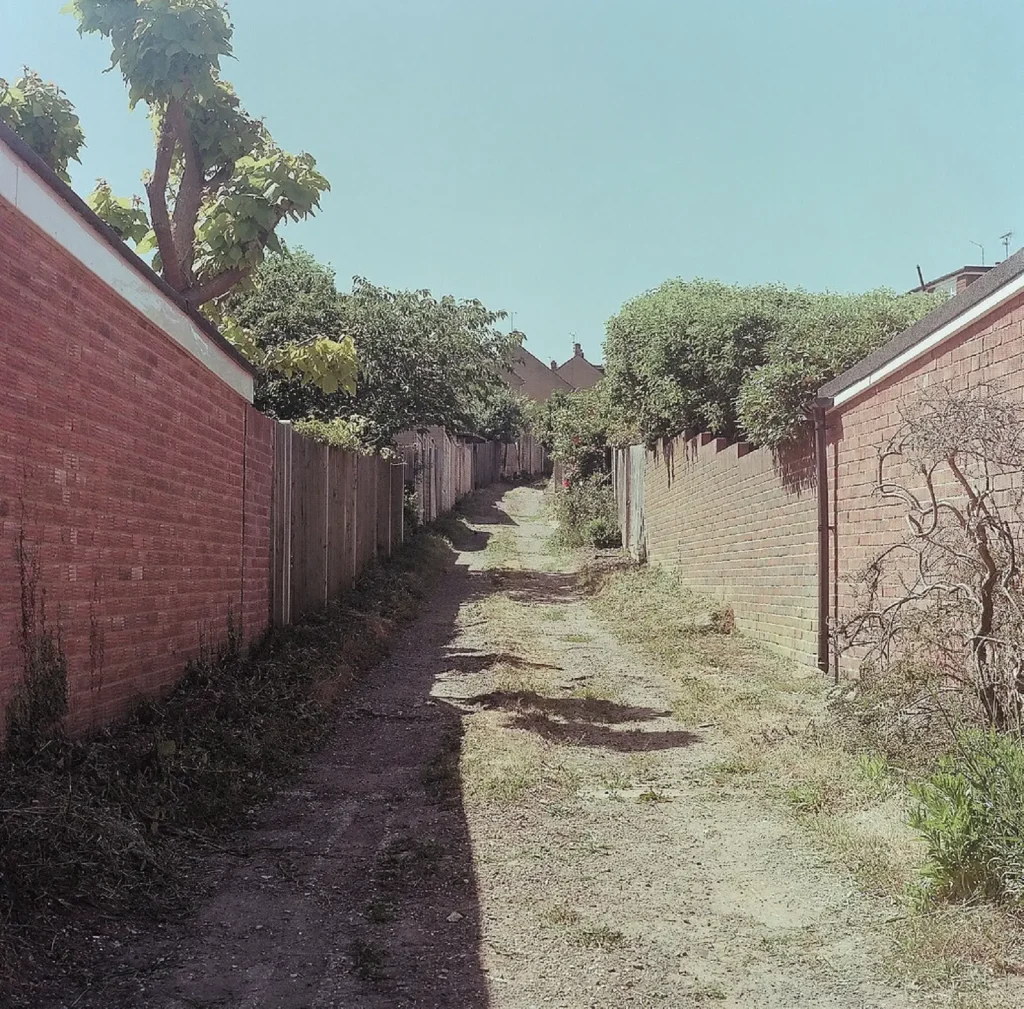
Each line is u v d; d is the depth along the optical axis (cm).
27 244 479
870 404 847
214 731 645
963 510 669
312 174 906
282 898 439
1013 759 443
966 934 379
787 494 1059
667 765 677
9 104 884
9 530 468
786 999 346
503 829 539
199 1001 340
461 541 2500
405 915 421
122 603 614
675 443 1705
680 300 1678
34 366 491
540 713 826
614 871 477
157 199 944
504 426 4516
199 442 782
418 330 1938
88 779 490
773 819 558
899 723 609
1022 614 557
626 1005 343
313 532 1180
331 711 828
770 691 888
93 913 396
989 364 650
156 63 846
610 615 1459
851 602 881
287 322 1850
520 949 388
